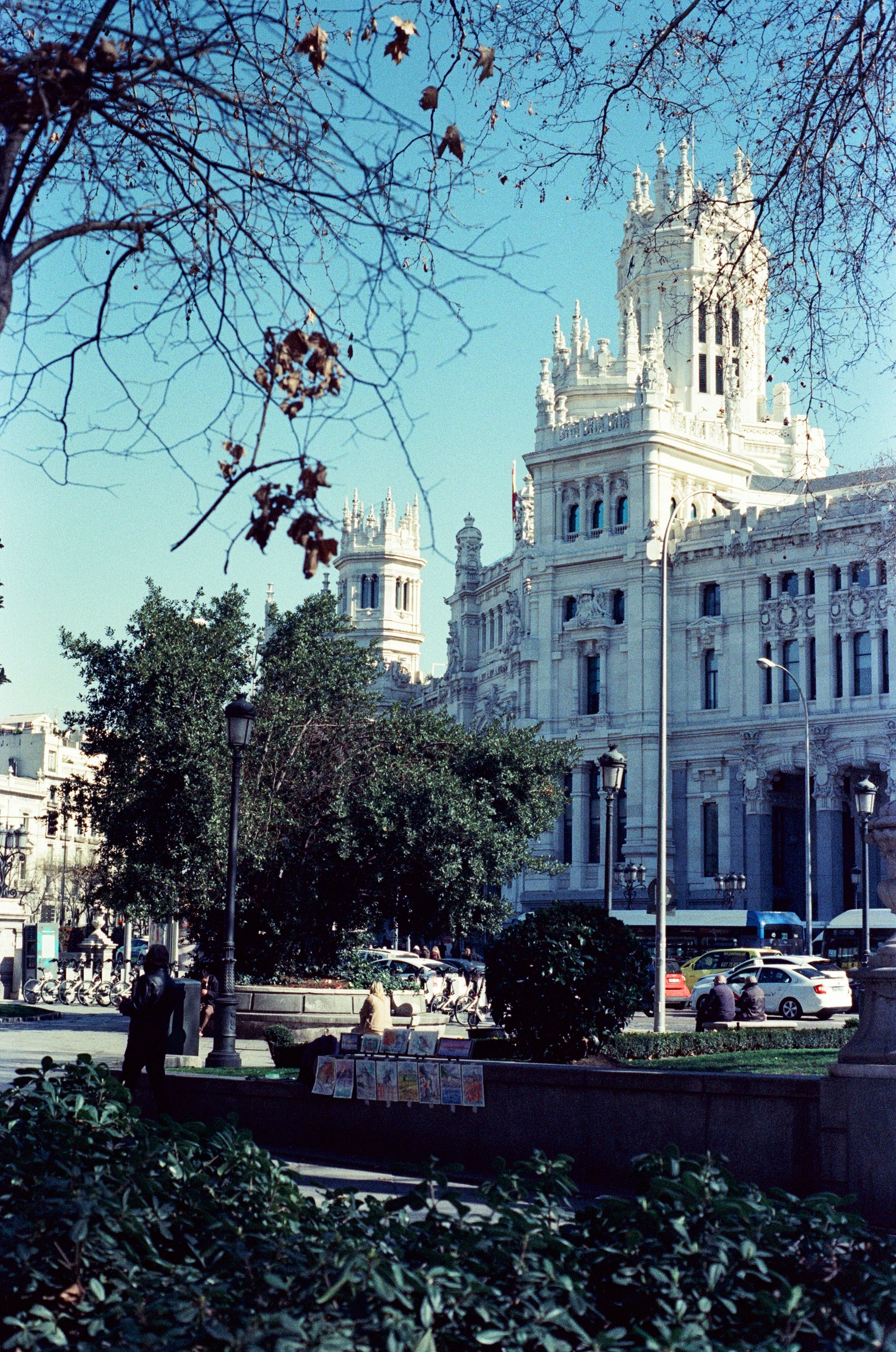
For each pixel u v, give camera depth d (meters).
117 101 10.05
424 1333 7.66
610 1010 28.36
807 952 78.62
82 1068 13.74
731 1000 44.16
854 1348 8.40
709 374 116.12
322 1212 10.68
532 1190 10.62
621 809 105.06
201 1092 22.30
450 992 59.03
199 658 47.84
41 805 143.50
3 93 9.23
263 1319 7.67
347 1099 20.36
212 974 48.66
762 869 97.75
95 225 9.95
